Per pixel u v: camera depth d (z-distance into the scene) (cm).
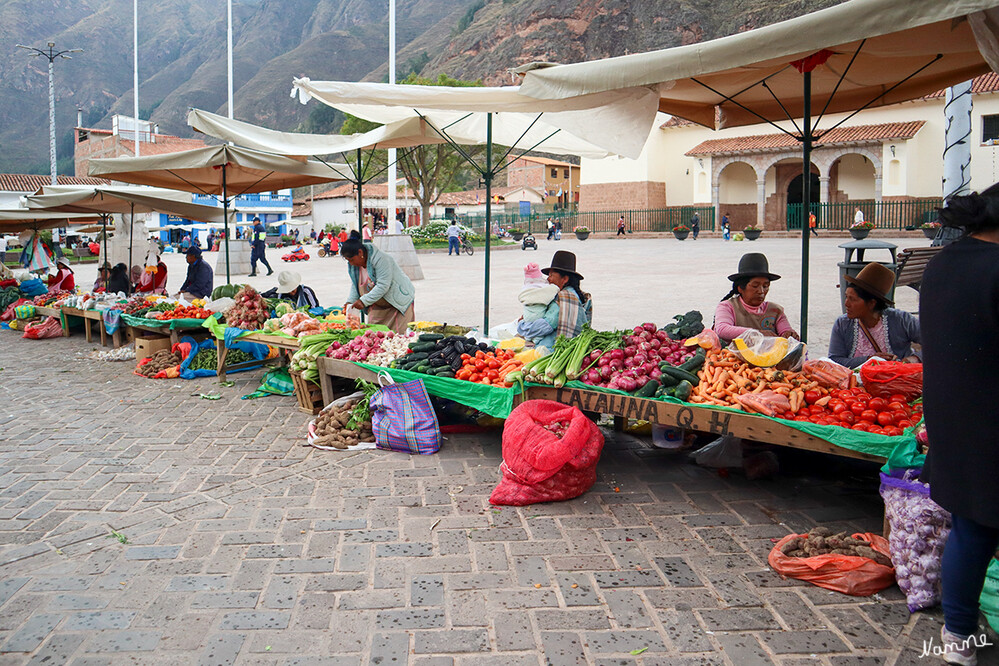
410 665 279
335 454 536
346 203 6450
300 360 640
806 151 564
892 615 309
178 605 325
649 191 4459
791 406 393
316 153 852
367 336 627
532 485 432
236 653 288
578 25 10619
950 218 269
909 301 1173
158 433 601
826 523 403
